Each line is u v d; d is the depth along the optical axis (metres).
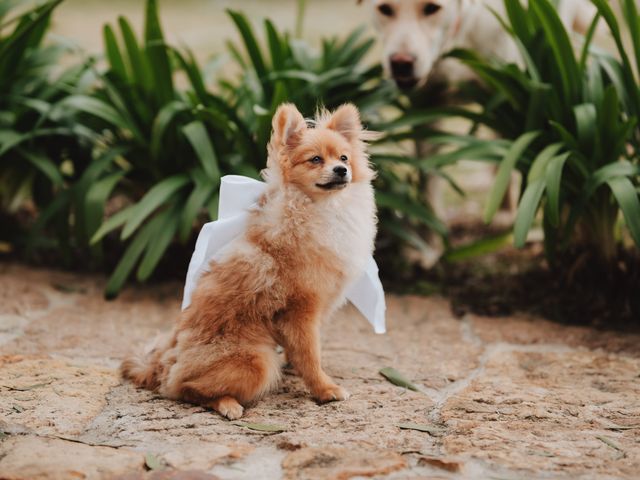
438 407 1.59
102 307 1.92
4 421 1.53
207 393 1.56
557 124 1.85
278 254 1.57
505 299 1.96
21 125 2.09
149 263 1.89
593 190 1.82
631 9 1.86
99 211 1.93
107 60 2.07
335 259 1.58
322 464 1.45
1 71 2.08
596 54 1.93
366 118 2.07
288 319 1.58
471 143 1.95
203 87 2.02
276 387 1.64
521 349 1.78
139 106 2.03
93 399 1.59
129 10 4.67
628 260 1.90
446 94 2.14
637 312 1.88
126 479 1.42
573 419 1.56
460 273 2.07
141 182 2.07
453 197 2.49
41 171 2.11
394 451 1.48
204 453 1.47
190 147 2.03
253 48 2.05
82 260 2.10
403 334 1.84
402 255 2.12
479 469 1.45
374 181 2.09
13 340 1.76
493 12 1.92
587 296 1.93
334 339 1.81
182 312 1.60
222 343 1.56
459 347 1.78
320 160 1.58
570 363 1.72
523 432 1.52
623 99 1.90
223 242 1.59
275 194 1.59
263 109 1.99
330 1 5.11
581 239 1.95
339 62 2.12
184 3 5.05
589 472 1.45
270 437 1.51
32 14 2.04
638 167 1.84
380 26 2.08
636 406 1.59
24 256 2.12
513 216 2.32
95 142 2.14
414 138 2.03
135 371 1.63
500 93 1.97
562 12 2.14
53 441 1.49
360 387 1.64
